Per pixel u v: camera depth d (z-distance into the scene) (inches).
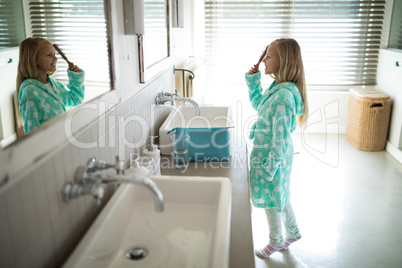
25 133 37.6
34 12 41.1
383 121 162.1
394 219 111.3
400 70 153.6
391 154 162.4
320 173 143.9
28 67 40.1
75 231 44.3
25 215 33.3
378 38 176.7
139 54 70.9
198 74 141.5
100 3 52.3
